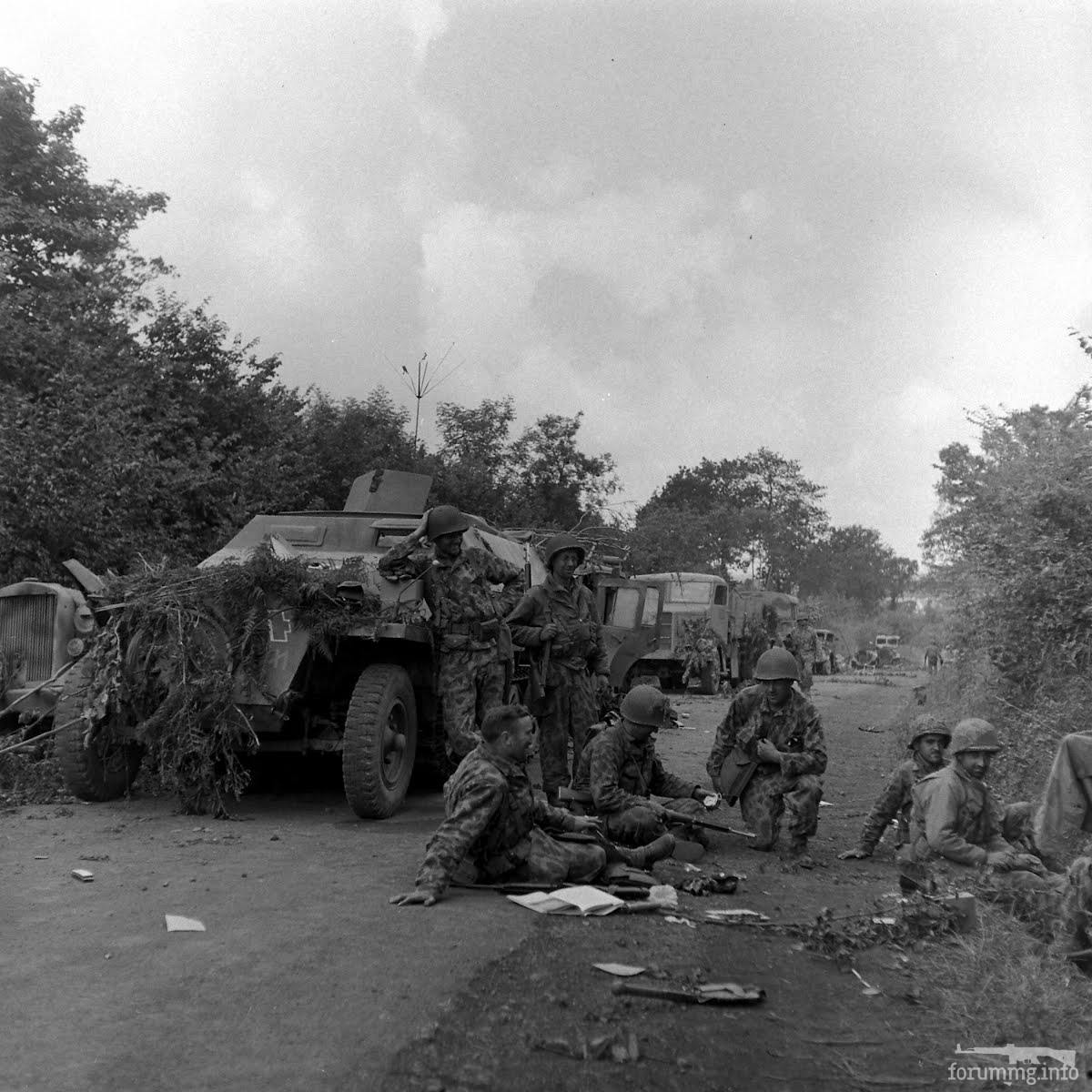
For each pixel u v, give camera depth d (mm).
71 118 21562
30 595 10133
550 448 29344
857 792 9922
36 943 4414
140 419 18703
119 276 21109
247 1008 3682
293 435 22375
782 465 83062
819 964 4445
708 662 22734
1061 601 9164
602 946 4535
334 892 5367
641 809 6488
